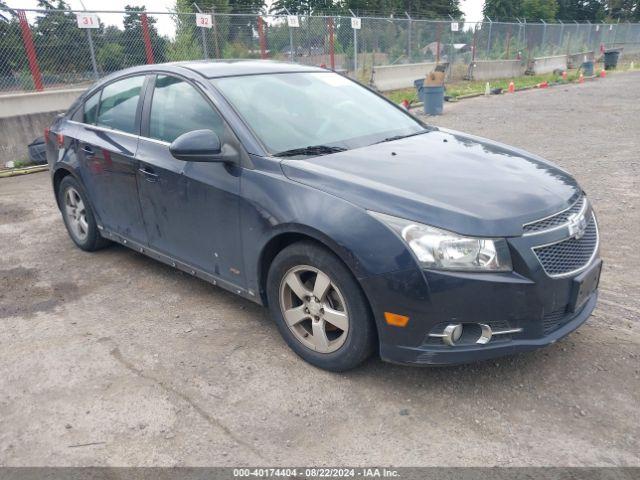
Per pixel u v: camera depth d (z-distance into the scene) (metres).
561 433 2.70
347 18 17.66
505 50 26.91
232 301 4.18
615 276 4.43
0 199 7.43
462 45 24.17
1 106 9.81
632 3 73.62
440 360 2.81
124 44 11.80
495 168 3.37
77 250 5.37
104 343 3.64
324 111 4.00
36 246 5.52
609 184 7.05
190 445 2.69
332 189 3.03
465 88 21.59
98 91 4.88
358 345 3.01
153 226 4.20
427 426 2.77
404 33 20.67
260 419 2.86
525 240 2.78
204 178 3.59
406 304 2.77
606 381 3.08
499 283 2.70
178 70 4.09
